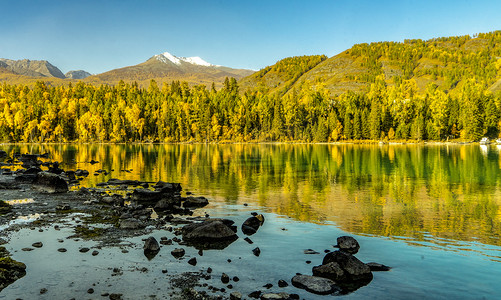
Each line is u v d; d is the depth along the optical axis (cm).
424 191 2762
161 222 1694
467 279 1012
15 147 12588
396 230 1574
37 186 2720
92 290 898
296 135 16838
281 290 920
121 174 4094
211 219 1652
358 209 2062
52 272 1034
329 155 7619
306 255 1223
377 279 1010
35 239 1384
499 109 14712
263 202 2309
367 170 4447
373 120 15000
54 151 9869
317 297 886
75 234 1470
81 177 3791
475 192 2698
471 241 1402
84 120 17112
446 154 7462
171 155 7956
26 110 17138
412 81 18800
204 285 946
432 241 1402
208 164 5488
